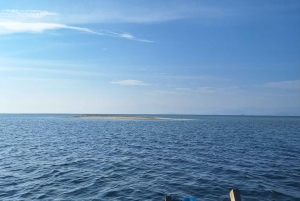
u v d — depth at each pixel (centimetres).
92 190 1457
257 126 8688
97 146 3291
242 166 2102
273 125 9625
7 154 2636
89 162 2239
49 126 7631
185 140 4081
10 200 1290
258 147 3262
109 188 1495
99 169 1975
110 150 2950
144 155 2616
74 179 1681
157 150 2973
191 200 880
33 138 4231
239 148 3164
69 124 8875
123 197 1345
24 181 1628
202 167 2062
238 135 5022
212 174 1831
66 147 3183
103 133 5278
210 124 9900
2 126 7538
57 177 1730
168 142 3794
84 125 8231
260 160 2367
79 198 1323
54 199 1307
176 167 2058
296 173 1869
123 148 3122
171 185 1558
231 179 1695
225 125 9188
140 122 10769
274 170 1959
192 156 2569
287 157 2534
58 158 2425
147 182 1620
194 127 7694
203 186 1537
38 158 2422
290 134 5378
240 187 1512
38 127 7131
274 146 3372
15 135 4734
